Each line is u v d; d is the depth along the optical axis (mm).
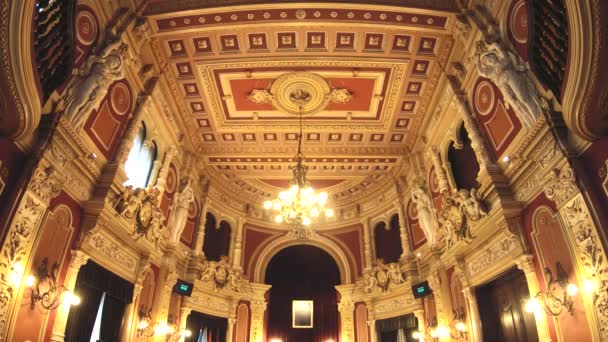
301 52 9281
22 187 5383
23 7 4453
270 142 12219
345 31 8797
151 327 9172
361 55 9312
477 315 8375
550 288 6219
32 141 5672
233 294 12531
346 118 11273
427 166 11305
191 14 8156
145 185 9492
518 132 7039
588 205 5379
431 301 10602
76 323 6844
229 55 9281
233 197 14094
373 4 7965
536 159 6484
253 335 12641
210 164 12820
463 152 9641
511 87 6703
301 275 14703
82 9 6766
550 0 5453
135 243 8438
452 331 9391
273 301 14109
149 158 9781
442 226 10086
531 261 6742
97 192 7191
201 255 11758
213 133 11797
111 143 7762
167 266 9906
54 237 6168
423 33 8773
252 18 8352
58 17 5691
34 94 4980
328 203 14750
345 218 14500
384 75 9859
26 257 5504
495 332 8273
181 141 11203
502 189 7359
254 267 13781
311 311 14062
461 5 8109
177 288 10398
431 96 10289
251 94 10430
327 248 14359
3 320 5047
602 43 4375
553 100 6094
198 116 11125
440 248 10211
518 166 6977
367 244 13453
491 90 7922
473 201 8086
